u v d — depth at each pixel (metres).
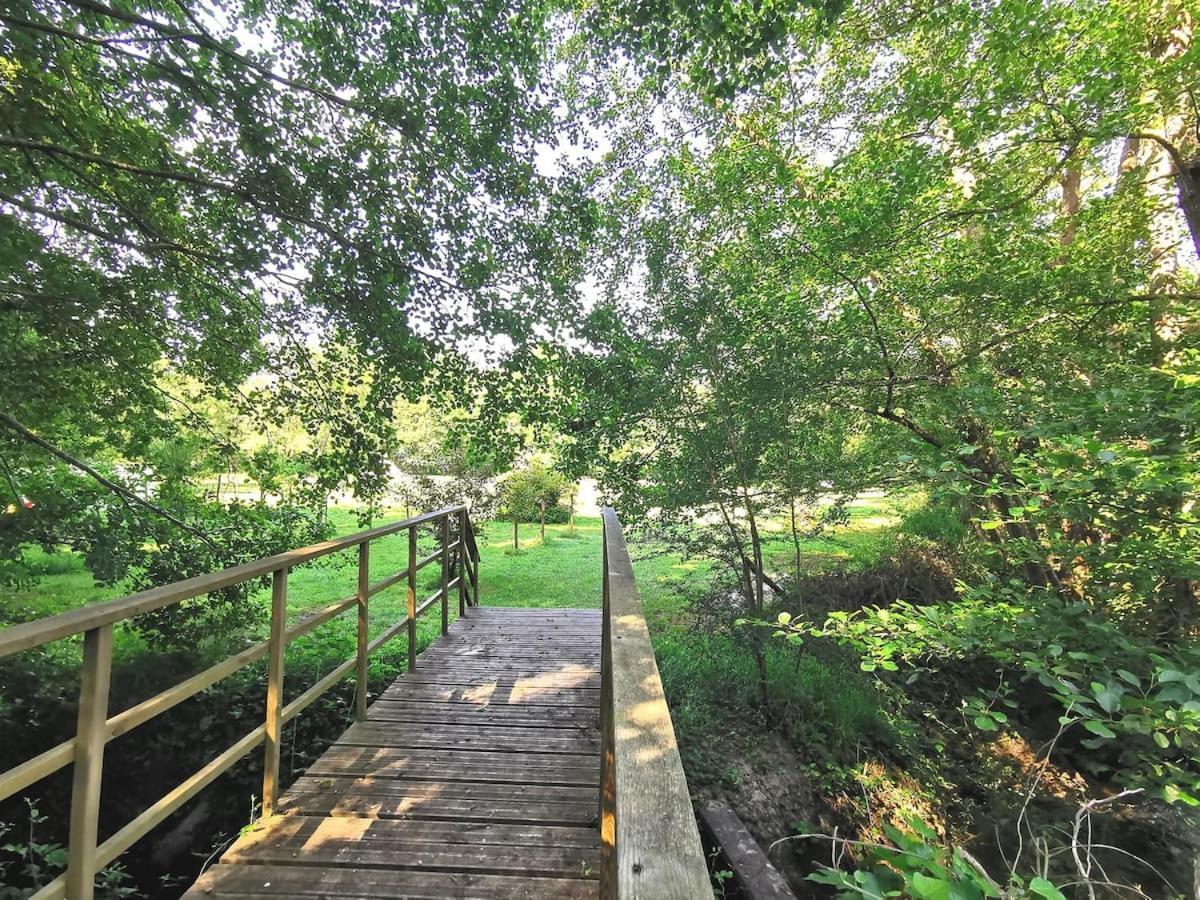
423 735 3.30
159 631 4.96
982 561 6.09
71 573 7.84
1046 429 3.32
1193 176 5.07
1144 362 5.01
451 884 2.08
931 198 5.80
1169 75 4.59
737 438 5.33
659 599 8.00
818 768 4.74
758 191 6.10
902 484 5.71
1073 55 4.99
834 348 5.62
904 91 5.77
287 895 2.02
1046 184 5.86
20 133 3.46
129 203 4.62
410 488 11.66
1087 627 2.88
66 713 4.54
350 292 4.80
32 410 4.84
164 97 3.87
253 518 5.59
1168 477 2.70
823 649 5.40
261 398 5.79
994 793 5.02
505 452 5.79
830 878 1.36
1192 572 3.00
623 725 1.04
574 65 7.66
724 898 3.34
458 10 4.30
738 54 4.22
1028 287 5.38
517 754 3.07
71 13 3.81
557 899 2.01
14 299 4.17
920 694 6.08
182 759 4.37
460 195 4.87
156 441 5.91
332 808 2.55
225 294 5.23
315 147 4.41
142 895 3.60
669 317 5.35
